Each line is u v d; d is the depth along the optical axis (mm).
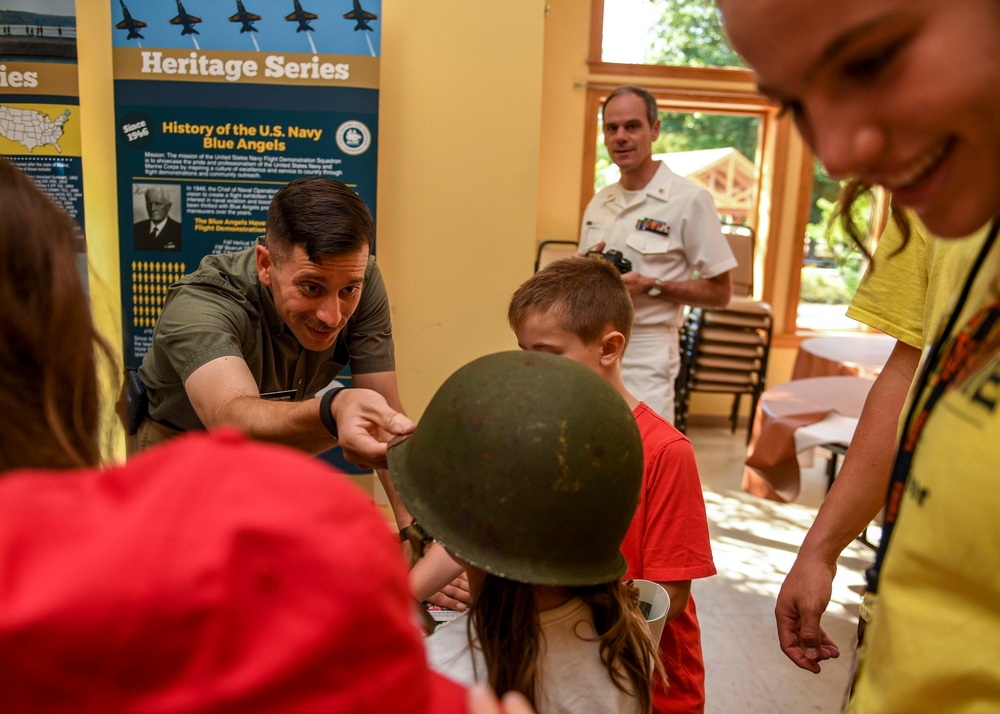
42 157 3049
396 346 3363
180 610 337
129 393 1749
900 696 623
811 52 485
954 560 590
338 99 3014
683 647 1333
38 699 342
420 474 866
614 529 848
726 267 2971
